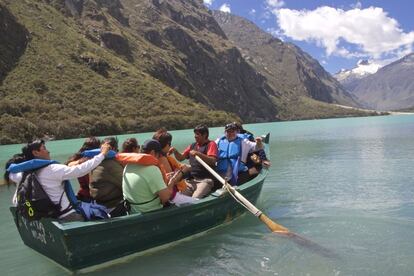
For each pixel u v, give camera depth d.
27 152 3.96
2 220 6.18
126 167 4.33
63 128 34.19
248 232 5.00
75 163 4.30
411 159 11.36
